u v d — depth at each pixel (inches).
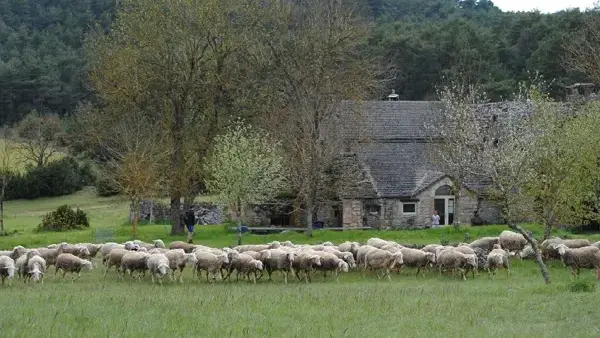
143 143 2402.8
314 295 1009.5
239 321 762.8
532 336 684.7
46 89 4817.9
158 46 2224.4
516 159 1542.8
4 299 949.2
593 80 3016.7
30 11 6363.2
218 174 1940.2
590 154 1716.3
